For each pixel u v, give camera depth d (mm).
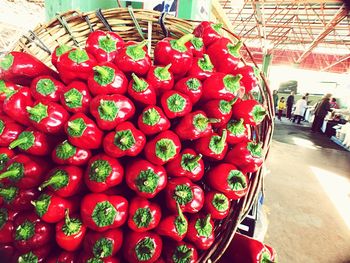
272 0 9523
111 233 714
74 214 751
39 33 1068
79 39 1117
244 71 955
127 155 774
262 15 9445
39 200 720
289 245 2828
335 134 9328
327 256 2705
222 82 822
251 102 842
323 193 4312
